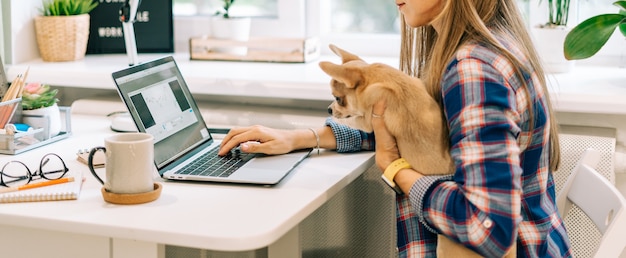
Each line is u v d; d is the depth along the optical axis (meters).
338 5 2.33
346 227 1.93
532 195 1.24
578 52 1.73
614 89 1.74
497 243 1.11
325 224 1.93
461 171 1.12
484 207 1.09
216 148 1.58
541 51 1.93
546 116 1.22
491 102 1.11
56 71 2.05
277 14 2.37
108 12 2.31
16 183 1.30
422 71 1.42
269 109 1.99
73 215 1.14
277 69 2.07
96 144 1.61
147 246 1.15
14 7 2.14
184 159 1.47
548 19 2.02
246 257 1.75
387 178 1.27
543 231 1.24
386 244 1.93
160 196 1.25
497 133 1.10
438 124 1.22
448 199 1.15
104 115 1.96
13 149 1.50
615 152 1.76
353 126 1.35
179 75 1.62
